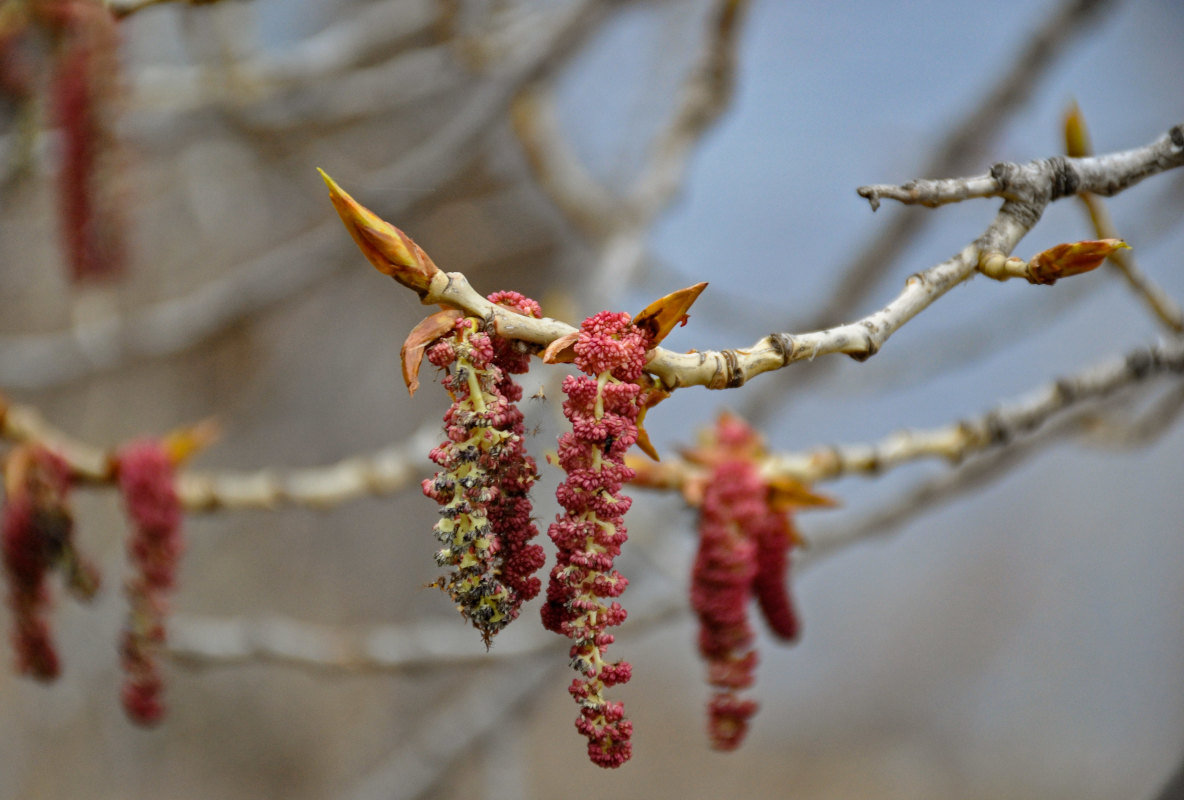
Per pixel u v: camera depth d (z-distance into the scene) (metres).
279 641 0.85
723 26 0.90
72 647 1.30
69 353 1.07
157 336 1.07
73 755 1.68
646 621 0.90
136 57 0.97
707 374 0.51
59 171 0.70
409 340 0.50
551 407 0.78
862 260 1.11
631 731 0.50
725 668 0.58
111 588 1.43
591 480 0.50
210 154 1.34
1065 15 0.98
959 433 0.64
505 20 1.06
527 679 1.02
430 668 0.87
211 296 1.07
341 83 1.07
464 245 1.68
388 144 1.67
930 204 0.52
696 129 0.93
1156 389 0.86
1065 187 0.53
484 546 0.50
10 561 0.63
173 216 1.63
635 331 0.51
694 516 0.61
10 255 1.46
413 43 1.25
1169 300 0.64
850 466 0.63
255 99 1.01
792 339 0.52
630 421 0.50
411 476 0.68
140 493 0.64
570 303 0.89
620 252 0.91
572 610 0.50
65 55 0.71
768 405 1.12
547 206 1.55
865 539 0.87
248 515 1.93
